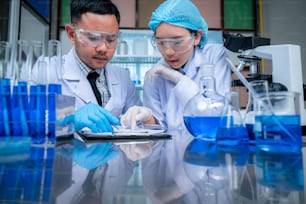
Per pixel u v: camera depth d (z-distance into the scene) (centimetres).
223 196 21
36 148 54
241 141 56
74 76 129
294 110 49
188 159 41
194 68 126
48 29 297
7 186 24
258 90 56
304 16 303
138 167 34
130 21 298
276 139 48
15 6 234
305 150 49
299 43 299
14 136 55
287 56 103
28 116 58
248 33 307
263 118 50
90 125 79
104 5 110
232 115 58
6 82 57
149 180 27
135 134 75
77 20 112
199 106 73
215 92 75
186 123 78
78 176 28
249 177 28
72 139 72
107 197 21
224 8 307
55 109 60
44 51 63
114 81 142
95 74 136
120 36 123
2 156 43
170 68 128
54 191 23
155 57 243
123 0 300
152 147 57
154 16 115
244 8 308
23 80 59
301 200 21
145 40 255
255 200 21
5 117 56
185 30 113
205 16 304
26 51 61
